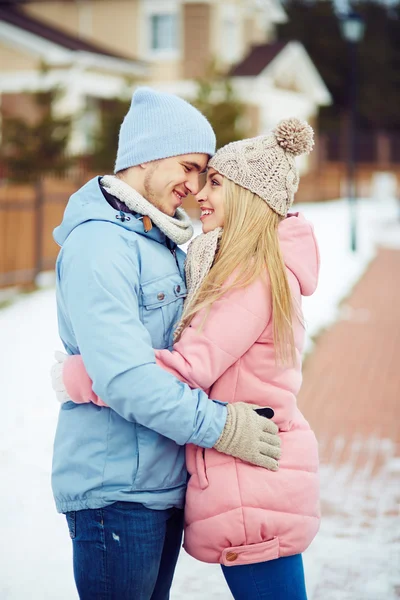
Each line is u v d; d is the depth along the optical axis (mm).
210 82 21094
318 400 7020
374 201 34438
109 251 2227
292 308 2367
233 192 2375
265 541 2305
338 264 15102
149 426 2184
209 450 2338
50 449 5273
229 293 2314
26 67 22453
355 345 9125
